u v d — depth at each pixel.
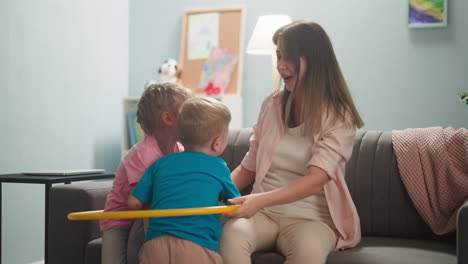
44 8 2.97
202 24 3.66
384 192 2.02
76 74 3.22
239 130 2.33
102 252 1.65
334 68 1.75
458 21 3.04
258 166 1.82
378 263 1.55
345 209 1.73
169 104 1.64
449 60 3.06
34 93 2.91
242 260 1.53
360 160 2.08
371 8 3.24
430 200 1.94
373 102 3.23
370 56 3.24
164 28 3.78
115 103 3.62
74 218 1.36
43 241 3.01
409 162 1.97
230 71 3.55
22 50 2.83
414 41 3.14
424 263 1.54
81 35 3.27
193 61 3.66
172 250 1.42
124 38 3.74
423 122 3.12
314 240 1.54
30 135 2.88
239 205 1.49
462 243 1.42
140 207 1.53
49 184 2.09
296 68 1.73
